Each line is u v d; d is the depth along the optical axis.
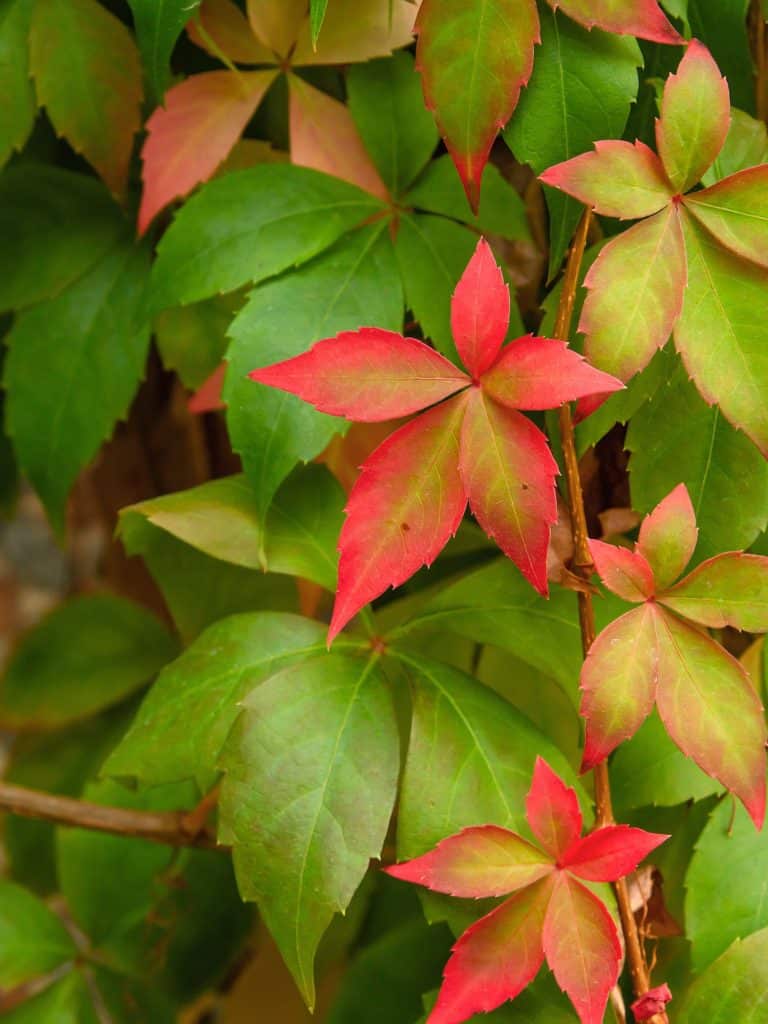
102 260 0.69
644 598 0.56
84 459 0.69
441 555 0.70
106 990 0.78
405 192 0.64
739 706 0.56
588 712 0.56
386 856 0.69
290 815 0.58
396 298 0.62
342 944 0.79
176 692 0.62
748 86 0.61
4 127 0.65
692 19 0.61
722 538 0.59
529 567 0.55
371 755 0.59
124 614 0.85
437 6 0.57
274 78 0.65
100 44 0.64
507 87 0.57
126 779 0.69
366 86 0.64
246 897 0.58
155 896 0.78
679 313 0.56
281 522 0.63
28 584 1.68
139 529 0.67
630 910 0.58
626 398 0.59
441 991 0.56
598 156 0.56
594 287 0.56
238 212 0.62
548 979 0.59
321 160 0.64
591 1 0.57
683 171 0.56
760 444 0.56
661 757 0.62
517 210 0.63
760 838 0.61
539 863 0.57
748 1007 0.59
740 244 0.56
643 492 0.60
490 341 0.56
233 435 0.60
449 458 0.56
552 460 0.55
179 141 0.64
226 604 0.69
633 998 0.62
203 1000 0.84
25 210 0.69
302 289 0.62
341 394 0.56
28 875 0.88
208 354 0.69
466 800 0.59
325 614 0.75
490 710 0.60
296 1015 0.79
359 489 0.56
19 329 0.69
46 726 0.83
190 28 0.64
